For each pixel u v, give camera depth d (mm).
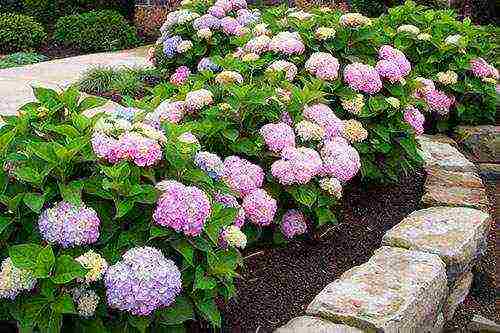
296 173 3537
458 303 3723
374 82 4340
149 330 2688
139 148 2703
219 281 2855
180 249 2670
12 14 11445
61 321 2445
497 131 6020
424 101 5184
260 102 3625
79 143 2617
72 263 2424
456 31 6500
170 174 2891
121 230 2732
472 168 5125
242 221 3227
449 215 4066
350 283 3227
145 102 3752
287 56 4531
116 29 11469
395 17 6570
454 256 3586
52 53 11039
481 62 6141
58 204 2578
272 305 3332
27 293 2551
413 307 3096
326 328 2896
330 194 3736
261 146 3662
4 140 2691
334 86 4312
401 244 3719
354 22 4637
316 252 3861
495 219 4781
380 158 4551
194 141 3139
